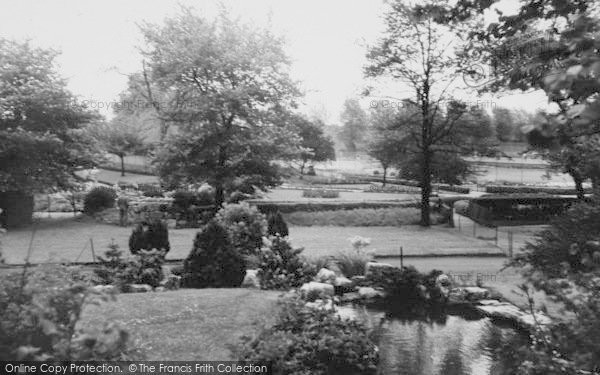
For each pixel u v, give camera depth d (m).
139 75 44.84
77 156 29.94
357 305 13.20
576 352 4.64
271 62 32.50
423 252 21.69
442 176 38.22
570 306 5.01
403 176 39.25
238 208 18.66
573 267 7.72
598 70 2.86
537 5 5.34
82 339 4.60
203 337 8.54
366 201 35.09
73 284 5.23
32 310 4.50
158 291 12.34
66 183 29.88
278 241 15.20
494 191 53.31
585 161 7.25
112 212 31.20
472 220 36.53
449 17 5.98
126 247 21.38
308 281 14.41
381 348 9.70
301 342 8.04
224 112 31.25
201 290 11.91
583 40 3.21
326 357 7.93
